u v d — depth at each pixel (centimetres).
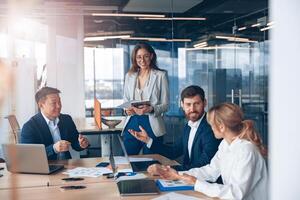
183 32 694
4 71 146
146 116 344
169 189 190
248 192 176
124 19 693
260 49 629
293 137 53
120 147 333
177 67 689
